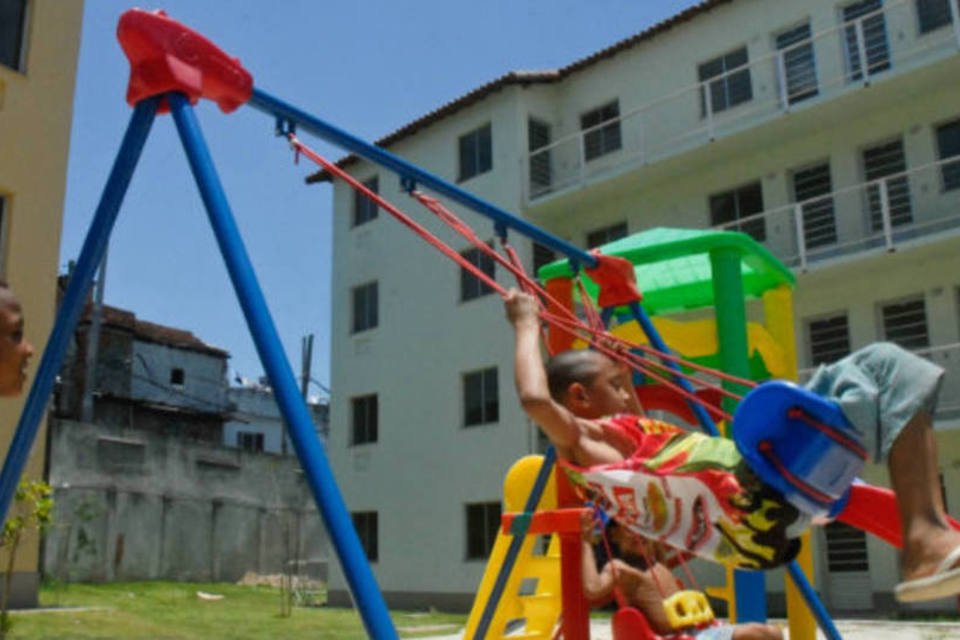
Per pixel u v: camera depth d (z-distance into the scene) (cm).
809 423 189
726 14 1873
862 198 1658
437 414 2002
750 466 198
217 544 2422
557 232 2044
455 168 2125
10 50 1268
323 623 1341
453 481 1942
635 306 412
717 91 1869
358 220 2284
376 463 2098
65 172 1296
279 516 2597
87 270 224
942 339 1522
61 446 2106
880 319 1609
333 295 2273
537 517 354
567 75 2094
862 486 232
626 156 1977
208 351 3400
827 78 1719
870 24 1694
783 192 1752
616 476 225
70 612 1220
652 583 268
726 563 225
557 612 483
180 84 229
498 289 320
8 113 1235
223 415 3353
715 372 309
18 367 185
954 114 1576
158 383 3234
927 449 181
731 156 1808
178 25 236
